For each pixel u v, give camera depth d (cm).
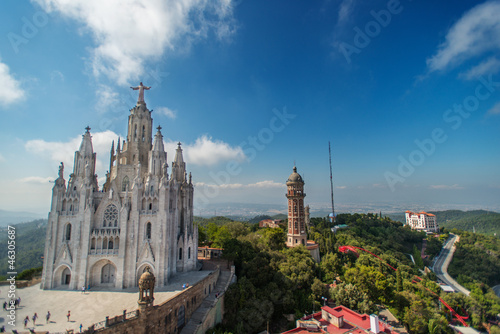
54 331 5412
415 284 14350
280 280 9844
